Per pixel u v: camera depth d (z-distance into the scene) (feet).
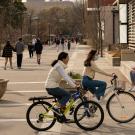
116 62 123.75
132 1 129.90
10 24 339.36
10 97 64.54
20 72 109.09
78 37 503.20
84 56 187.73
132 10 131.34
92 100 45.01
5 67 118.62
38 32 459.32
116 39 209.87
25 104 57.98
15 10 357.20
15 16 361.30
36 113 43.11
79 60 156.66
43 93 68.69
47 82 42.83
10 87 77.10
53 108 42.80
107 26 245.45
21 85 80.02
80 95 43.19
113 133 41.16
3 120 47.62
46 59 170.81
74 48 293.02
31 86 78.33
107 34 246.27
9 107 55.77
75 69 111.96
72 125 44.68
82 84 48.78
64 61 42.70
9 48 119.14
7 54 118.93
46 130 42.60
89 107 42.83
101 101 49.98
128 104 46.11
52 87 42.60
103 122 46.03
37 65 135.64
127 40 144.87
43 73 104.99
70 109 43.16
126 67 89.81
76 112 42.70
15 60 162.61
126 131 41.93
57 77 42.78
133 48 128.77
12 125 45.06
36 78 92.68
